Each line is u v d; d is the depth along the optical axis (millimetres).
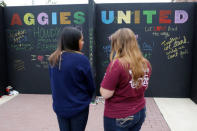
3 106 4613
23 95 5562
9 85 5762
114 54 1789
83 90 1912
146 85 1790
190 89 5129
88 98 1993
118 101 1704
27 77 5672
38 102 4906
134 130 1885
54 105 1952
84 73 1839
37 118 3916
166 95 5270
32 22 5430
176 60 5113
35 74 5633
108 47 5250
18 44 5574
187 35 4988
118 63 1621
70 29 1881
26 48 5562
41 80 5633
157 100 5047
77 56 1817
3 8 5438
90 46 4641
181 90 5203
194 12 4867
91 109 4391
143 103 1827
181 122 3705
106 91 1673
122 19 5117
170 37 5047
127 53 1662
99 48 5285
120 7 5078
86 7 5160
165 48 5098
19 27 5492
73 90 1844
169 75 5184
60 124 2008
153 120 3803
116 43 1729
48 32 5414
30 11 5387
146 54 5180
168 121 3756
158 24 5039
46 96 5445
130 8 5055
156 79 5234
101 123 3672
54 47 5453
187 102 4867
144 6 5012
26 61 5613
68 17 5277
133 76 1629
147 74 1774
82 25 5234
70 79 1810
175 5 4922
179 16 4949
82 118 1954
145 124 3625
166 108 4461
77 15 5227
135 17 5070
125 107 1699
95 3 5043
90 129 3443
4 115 4074
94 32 4891
